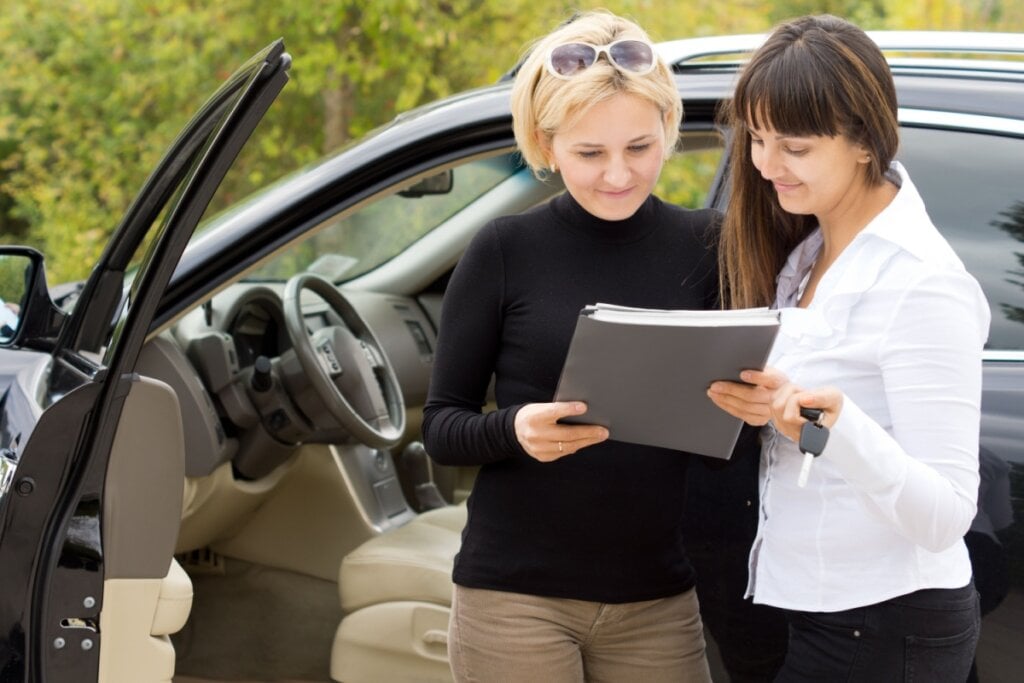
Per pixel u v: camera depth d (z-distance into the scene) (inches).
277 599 140.1
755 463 89.2
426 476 152.1
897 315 68.1
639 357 64.4
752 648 89.7
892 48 99.7
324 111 305.7
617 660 80.0
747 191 76.4
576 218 76.8
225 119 76.9
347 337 134.6
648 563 77.8
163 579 93.0
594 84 70.6
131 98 304.3
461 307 77.7
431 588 118.0
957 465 66.9
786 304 77.5
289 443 131.9
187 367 125.0
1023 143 89.7
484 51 282.8
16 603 82.0
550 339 75.7
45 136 315.6
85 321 99.2
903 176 72.9
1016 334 87.4
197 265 100.5
